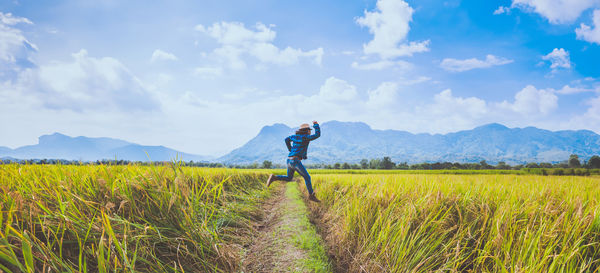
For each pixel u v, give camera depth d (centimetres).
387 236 321
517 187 540
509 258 238
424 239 288
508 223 280
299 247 385
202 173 689
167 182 381
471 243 298
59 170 362
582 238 254
